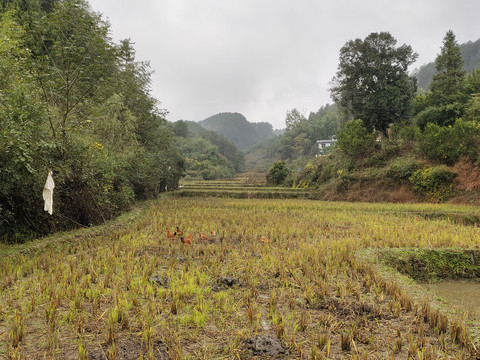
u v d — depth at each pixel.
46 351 4.08
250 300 5.83
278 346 4.21
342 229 13.62
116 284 6.42
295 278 7.07
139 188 25.16
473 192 21.45
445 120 29.44
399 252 9.43
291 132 101.44
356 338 4.60
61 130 11.84
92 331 4.63
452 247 9.96
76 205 12.59
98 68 12.88
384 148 30.92
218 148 112.38
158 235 11.98
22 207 10.20
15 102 9.29
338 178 31.78
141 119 25.28
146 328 4.60
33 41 12.44
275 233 12.55
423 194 24.66
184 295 5.98
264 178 71.19
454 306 6.28
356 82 31.70
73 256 9.10
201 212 18.75
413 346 4.16
